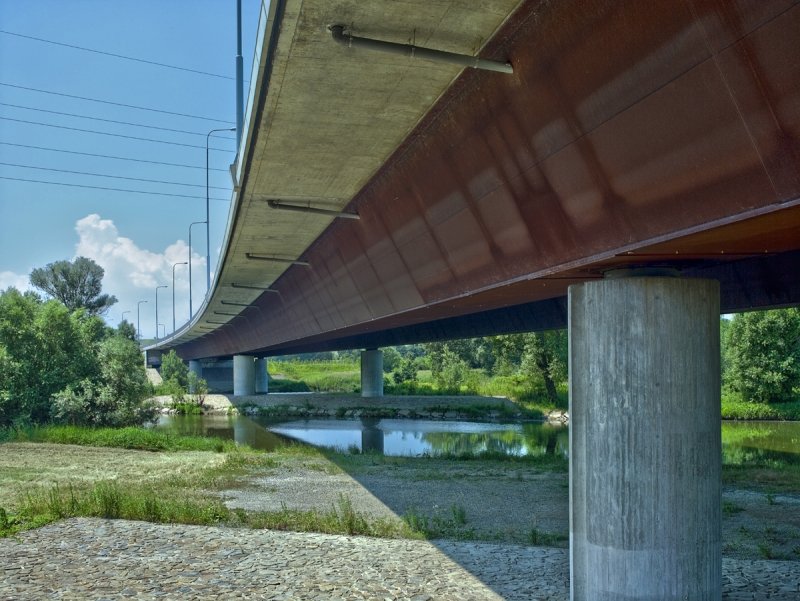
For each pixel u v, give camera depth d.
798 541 17.36
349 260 28.42
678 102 9.00
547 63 10.90
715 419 10.80
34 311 53.81
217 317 69.19
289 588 13.25
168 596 12.77
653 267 11.61
